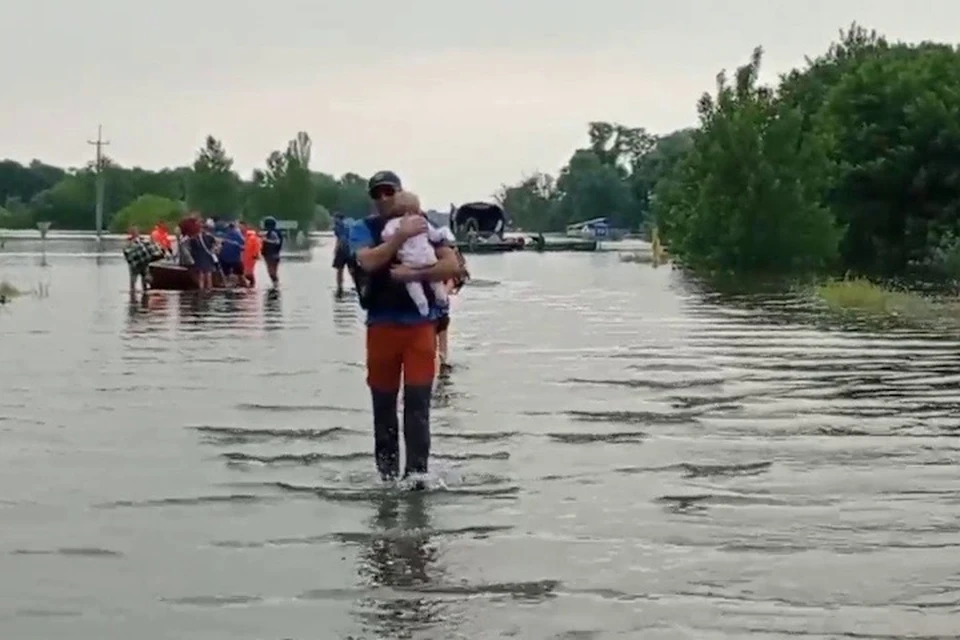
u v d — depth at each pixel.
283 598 8.14
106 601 8.09
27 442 13.38
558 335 25.88
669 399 16.56
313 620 7.72
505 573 8.66
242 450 12.94
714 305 35.38
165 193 177.25
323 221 171.25
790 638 7.36
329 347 23.14
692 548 9.26
